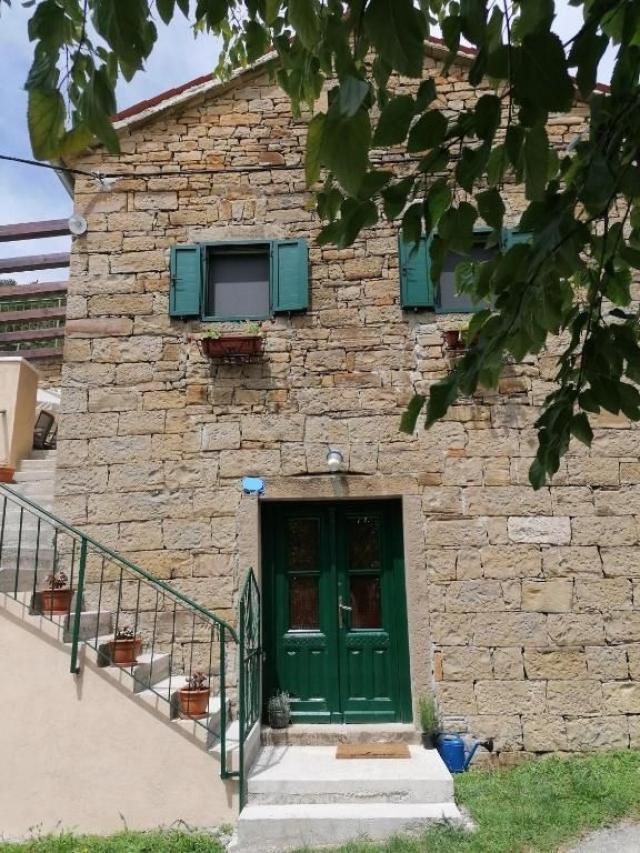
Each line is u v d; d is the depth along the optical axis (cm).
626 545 550
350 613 568
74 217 615
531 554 548
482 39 138
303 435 573
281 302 593
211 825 422
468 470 563
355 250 604
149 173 624
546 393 573
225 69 434
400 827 407
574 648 534
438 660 532
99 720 434
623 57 163
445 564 547
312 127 149
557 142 606
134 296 602
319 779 434
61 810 425
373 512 582
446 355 580
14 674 439
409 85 614
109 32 140
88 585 555
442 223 185
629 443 566
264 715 546
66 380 587
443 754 498
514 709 524
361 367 583
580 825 410
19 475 651
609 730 521
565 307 252
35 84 153
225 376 585
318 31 160
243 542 556
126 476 570
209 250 615
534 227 188
